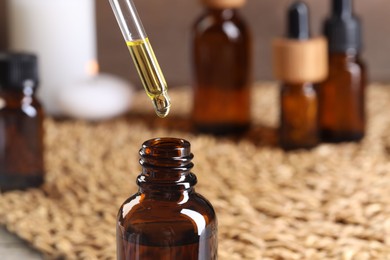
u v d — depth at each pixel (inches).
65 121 28.8
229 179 23.8
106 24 33.6
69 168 24.9
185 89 32.9
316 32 34.2
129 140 27.1
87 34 29.8
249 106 27.6
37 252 21.0
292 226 21.1
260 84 32.9
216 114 27.2
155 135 27.5
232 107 27.2
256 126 28.1
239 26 27.1
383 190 22.6
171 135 27.4
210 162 25.2
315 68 25.1
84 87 28.9
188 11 33.8
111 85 29.3
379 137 26.8
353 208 21.6
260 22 34.1
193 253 16.2
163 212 16.2
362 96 26.3
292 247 20.0
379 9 34.1
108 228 21.3
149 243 16.2
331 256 19.7
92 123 28.7
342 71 26.1
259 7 34.0
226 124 27.2
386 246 20.0
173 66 34.1
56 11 29.3
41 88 29.4
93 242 20.6
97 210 22.3
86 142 26.9
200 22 27.2
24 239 21.4
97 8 33.4
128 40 15.9
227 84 27.1
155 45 34.0
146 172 16.1
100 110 28.6
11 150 23.5
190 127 28.2
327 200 22.1
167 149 16.0
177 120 28.9
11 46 29.5
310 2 34.0
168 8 33.8
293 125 25.7
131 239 16.2
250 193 22.8
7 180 23.5
